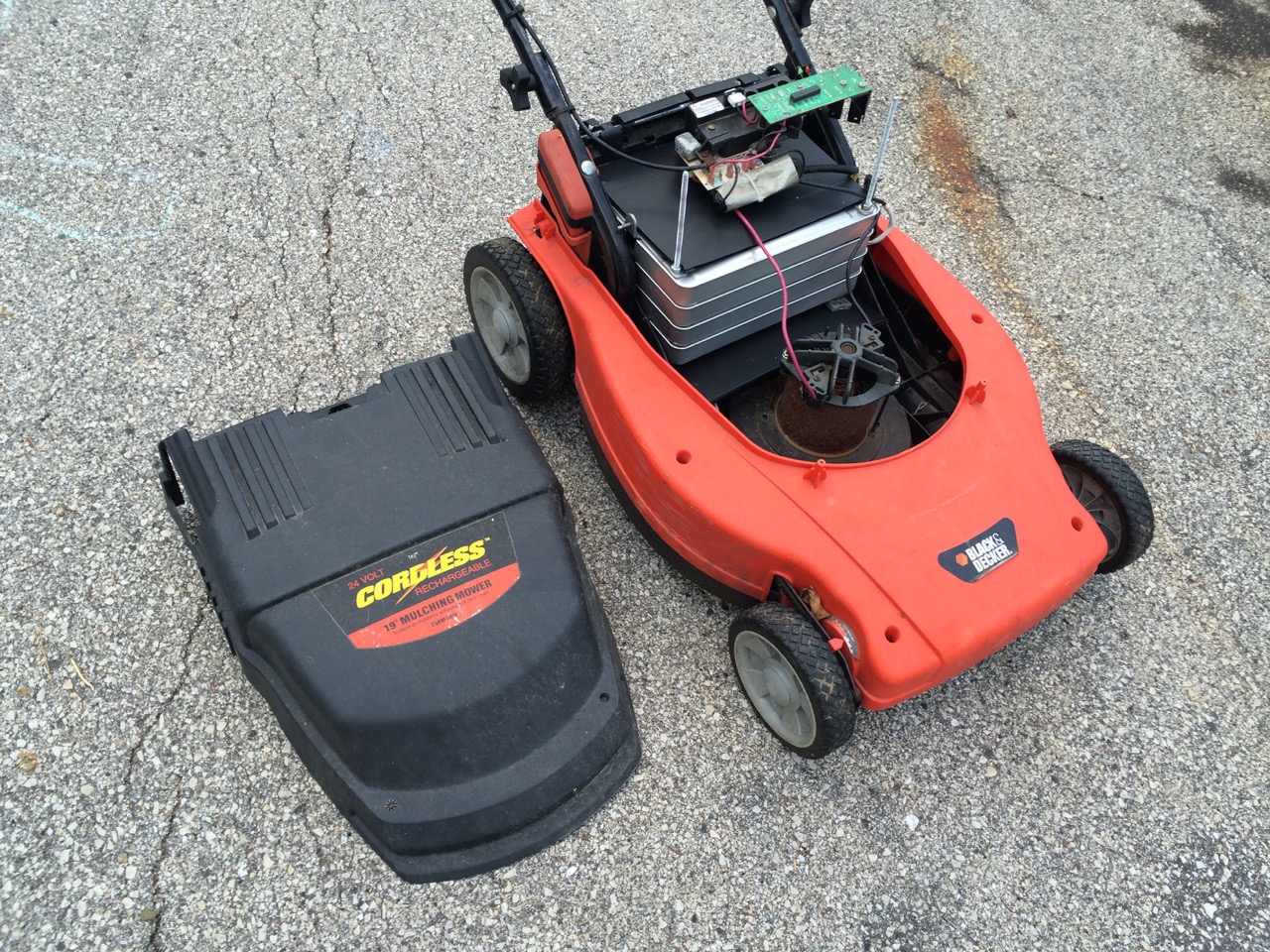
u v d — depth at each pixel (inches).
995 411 102.6
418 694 92.1
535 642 96.5
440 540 100.3
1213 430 133.9
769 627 92.4
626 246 101.0
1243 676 112.5
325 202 148.3
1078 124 171.3
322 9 173.2
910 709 108.1
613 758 99.4
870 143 165.0
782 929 93.9
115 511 117.0
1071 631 114.8
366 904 93.4
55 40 165.0
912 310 118.0
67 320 133.4
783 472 96.5
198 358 131.1
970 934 94.6
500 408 110.8
